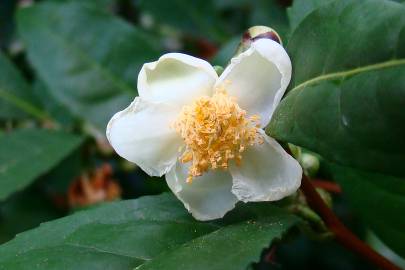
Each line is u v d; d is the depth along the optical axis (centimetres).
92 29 23
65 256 13
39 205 23
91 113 22
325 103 12
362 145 11
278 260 26
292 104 12
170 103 14
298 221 13
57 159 22
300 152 15
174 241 13
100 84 22
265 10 26
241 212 14
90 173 23
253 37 14
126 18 29
